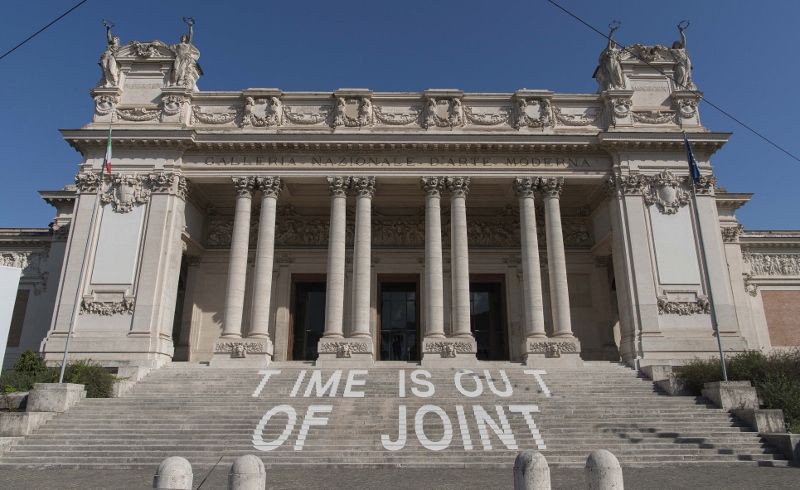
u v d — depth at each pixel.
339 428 22.12
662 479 16.67
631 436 21.53
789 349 46.56
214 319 41.56
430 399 25.27
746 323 43.44
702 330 34.12
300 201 43.12
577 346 33.50
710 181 37.00
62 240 45.47
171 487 9.70
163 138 36.38
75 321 33.78
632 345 33.91
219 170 37.12
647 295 34.62
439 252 35.75
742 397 24.03
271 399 25.47
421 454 19.98
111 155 37.00
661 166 37.41
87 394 25.94
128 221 35.75
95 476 17.52
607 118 38.88
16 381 26.52
